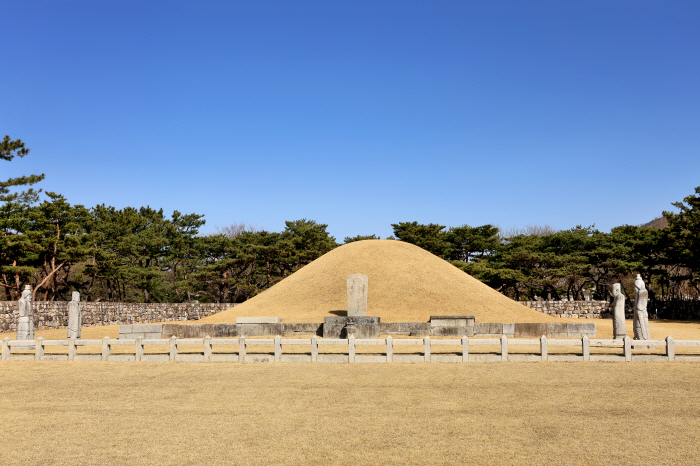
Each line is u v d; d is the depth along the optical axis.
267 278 56.88
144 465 7.23
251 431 8.78
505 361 16.23
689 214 41.97
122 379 13.66
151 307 44.81
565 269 49.47
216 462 7.33
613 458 7.43
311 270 35.44
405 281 31.70
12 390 12.33
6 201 37.56
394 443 8.12
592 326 23.69
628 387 12.29
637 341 16.53
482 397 11.25
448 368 15.05
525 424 9.16
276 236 59.69
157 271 51.03
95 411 10.21
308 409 10.25
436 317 24.31
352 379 13.36
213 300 61.53
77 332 23.45
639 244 48.28
